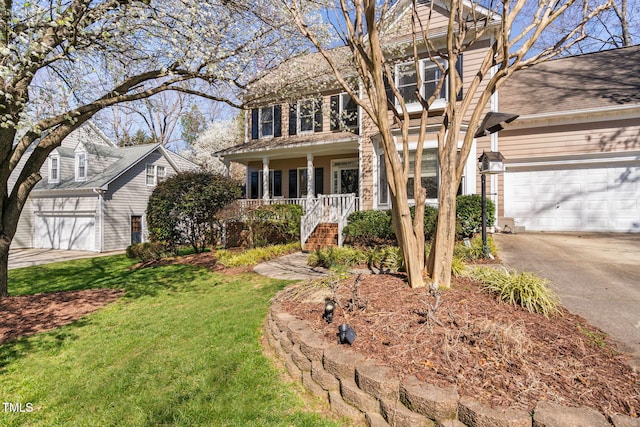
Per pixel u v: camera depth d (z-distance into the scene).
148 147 18.78
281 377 2.88
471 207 8.07
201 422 2.36
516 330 2.77
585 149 9.03
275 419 2.33
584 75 10.30
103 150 17.91
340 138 11.72
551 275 4.83
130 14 5.11
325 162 13.96
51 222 17.34
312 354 2.67
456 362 2.31
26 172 6.08
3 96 4.65
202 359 3.28
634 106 8.34
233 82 6.07
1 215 5.86
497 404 1.90
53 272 9.20
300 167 14.52
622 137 8.71
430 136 9.14
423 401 1.97
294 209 10.88
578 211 9.23
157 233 11.23
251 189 15.77
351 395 2.28
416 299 3.37
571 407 1.84
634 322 3.18
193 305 5.21
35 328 4.49
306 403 2.50
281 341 3.20
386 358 2.42
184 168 21.39
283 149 12.64
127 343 3.85
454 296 3.45
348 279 4.44
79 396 2.84
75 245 16.62
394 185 3.71
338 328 2.88
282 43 6.86
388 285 3.89
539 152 9.47
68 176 17.91
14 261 12.60
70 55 5.20
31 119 4.87
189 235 11.64
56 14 4.48
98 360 3.48
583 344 2.66
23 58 4.26
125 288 6.68
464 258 6.10
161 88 5.89
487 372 2.21
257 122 14.62
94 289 6.73
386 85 10.59
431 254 3.88
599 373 2.24
